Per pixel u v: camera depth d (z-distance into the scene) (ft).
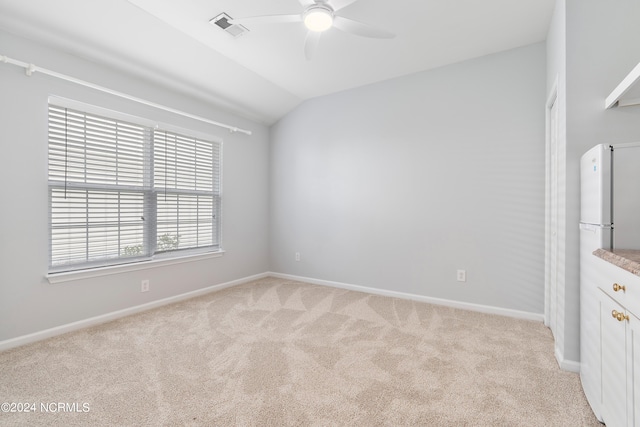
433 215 9.96
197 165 10.95
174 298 10.01
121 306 8.64
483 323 8.21
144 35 7.86
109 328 7.80
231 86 10.79
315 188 12.66
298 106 13.10
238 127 12.51
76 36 7.28
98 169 8.20
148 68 8.86
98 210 8.27
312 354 6.49
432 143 9.97
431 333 7.57
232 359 6.26
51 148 7.36
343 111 11.87
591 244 4.88
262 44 8.71
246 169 12.92
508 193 8.79
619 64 5.36
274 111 13.06
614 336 3.86
